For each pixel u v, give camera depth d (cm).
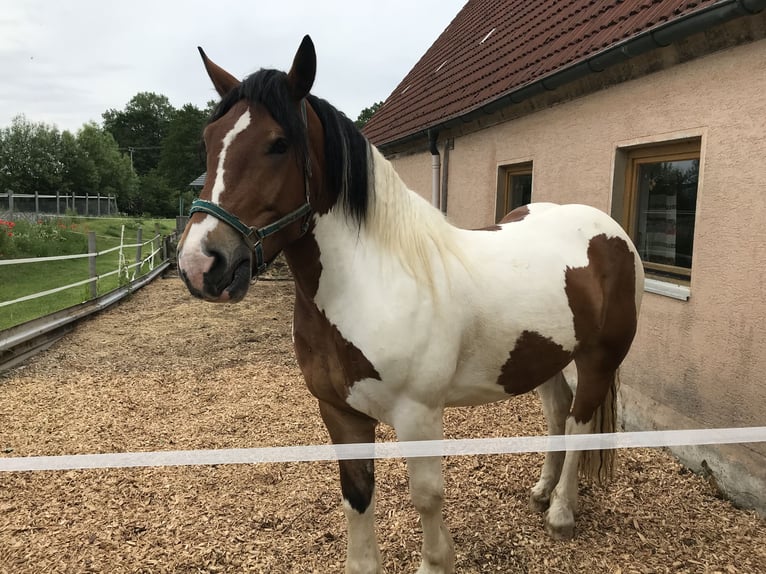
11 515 279
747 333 283
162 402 448
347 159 183
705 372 313
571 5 581
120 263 982
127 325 737
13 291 930
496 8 936
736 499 284
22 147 4056
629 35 351
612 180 394
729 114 292
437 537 204
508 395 233
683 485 303
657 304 354
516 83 492
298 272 189
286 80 168
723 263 298
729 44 290
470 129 625
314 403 440
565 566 238
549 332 222
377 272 186
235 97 170
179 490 304
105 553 249
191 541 257
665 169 368
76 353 598
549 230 249
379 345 179
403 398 187
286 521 272
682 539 255
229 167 159
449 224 223
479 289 206
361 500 204
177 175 5147
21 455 347
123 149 7062
